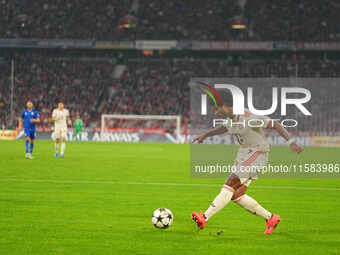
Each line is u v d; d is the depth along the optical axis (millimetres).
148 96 119250
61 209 22312
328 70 125938
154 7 132875
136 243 16141
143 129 100500
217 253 15016
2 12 126312
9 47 120188
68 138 99062
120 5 131125
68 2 129750
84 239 16625
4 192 27328
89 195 26812
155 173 39219
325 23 126375
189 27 128500
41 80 121812
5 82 119625
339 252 15305
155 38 126375
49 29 124375
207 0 133625
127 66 131125
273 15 128750
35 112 50531
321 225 19547
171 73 128000
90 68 127875
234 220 20297
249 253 15086
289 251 15398
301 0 130250
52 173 37562
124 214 21328
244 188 17469
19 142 83375
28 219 19844
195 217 17156
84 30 124312
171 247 15648
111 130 100438
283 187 32125
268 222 17672
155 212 18219
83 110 113812
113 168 42625
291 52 130000
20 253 14773
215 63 132250
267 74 126688
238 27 108625
